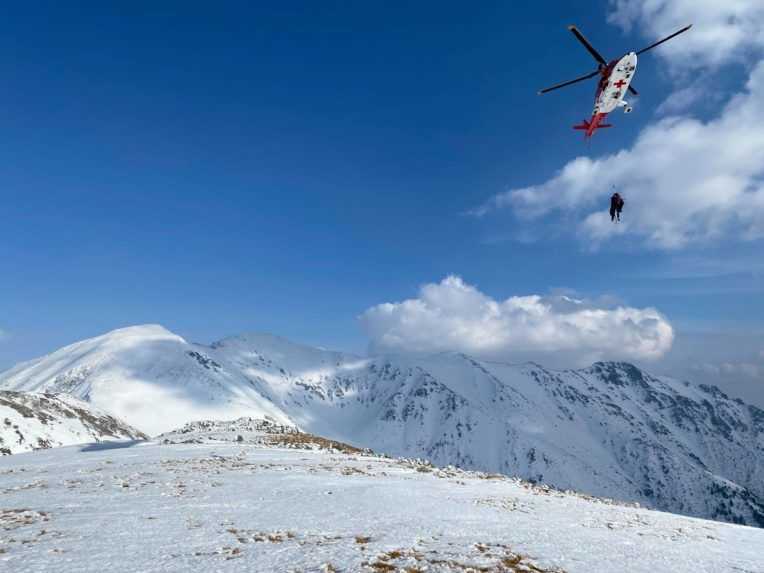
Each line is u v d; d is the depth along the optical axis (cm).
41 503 1891
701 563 1430
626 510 2514
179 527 1514
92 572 1080
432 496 2230
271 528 1526
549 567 1228
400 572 1110
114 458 3384
